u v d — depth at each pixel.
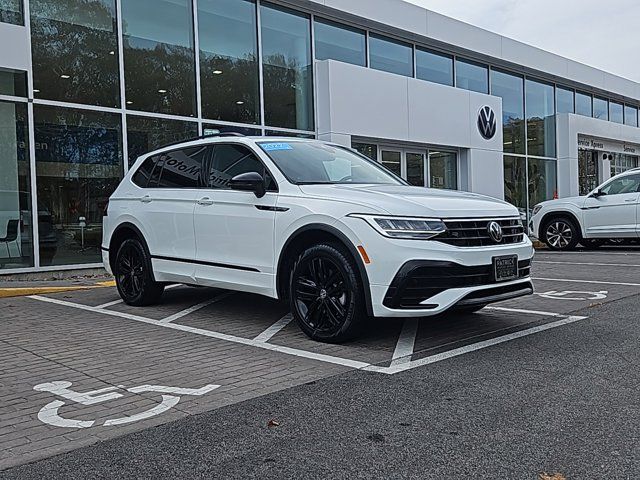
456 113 16.67
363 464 3.04
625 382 4.22
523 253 5.56
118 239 7.73
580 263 11.89
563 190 21.73
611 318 6.36
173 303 7.70
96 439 3.44
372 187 5.80
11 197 10.00
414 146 16.02
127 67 11.16
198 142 6.96
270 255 5.79
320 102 13.84
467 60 18.33
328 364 4.85
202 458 3.16
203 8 12.23
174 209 6.82
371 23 15.05
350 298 5.19
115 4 11.01
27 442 3.42
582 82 22.50
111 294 8.61
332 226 5.26
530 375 4.43
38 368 4.88
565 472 2.90
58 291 8.93
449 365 4.74
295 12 13.82
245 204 6.02
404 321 6.39
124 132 11.04
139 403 4.02
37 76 10.12
